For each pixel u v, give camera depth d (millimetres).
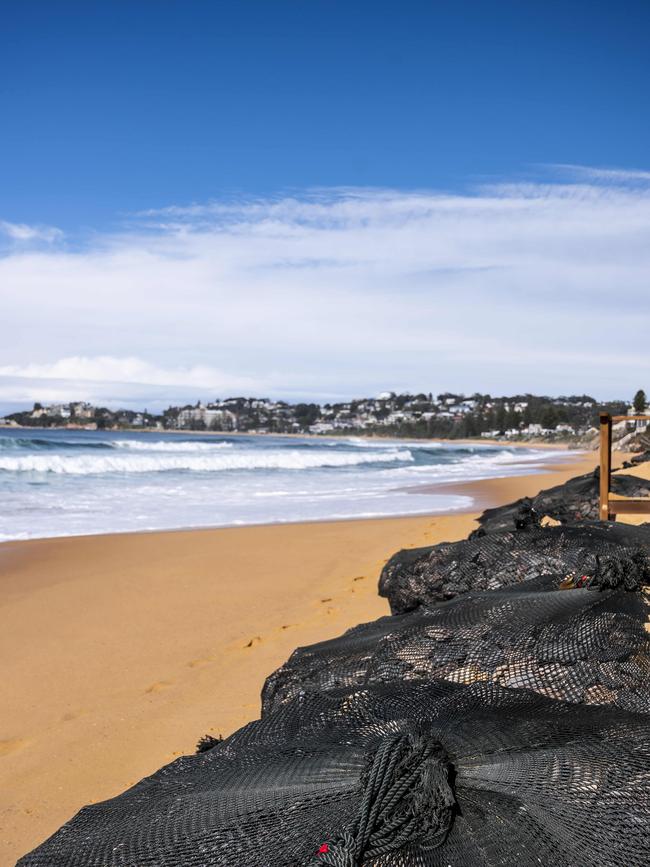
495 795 1722
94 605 8086
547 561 4547
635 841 1554
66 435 100938
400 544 11727
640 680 2613
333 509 17234
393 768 1696
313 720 2283
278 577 9414
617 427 44875
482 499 19812
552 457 57719
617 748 1838
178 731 4613
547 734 1964
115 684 5629
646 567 3383
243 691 5230
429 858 1598
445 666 2793
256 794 1829
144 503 17984
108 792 3914
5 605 8094
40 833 3539
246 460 32156
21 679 5789
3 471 25141
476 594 3646
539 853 1564
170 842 1729
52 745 4539
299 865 1592
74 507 16953
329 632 6605
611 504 7895
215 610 7805
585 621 2926
